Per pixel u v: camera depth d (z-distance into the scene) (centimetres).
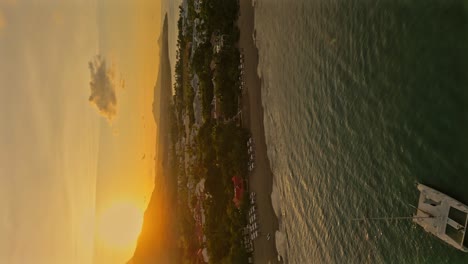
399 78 3325
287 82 4844
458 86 2852
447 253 2775
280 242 4644
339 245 3781
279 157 4869
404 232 3119
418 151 3092
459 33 2875
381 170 3400
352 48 3844
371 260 3394
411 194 3105
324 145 4131
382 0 3544
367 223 3478
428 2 3123
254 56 5594
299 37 4659
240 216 5278
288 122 4759
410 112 3203
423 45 3141
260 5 5522
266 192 5034
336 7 4081
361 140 3656
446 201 2780
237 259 5109
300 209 4394
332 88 4084
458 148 2806
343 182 3825
